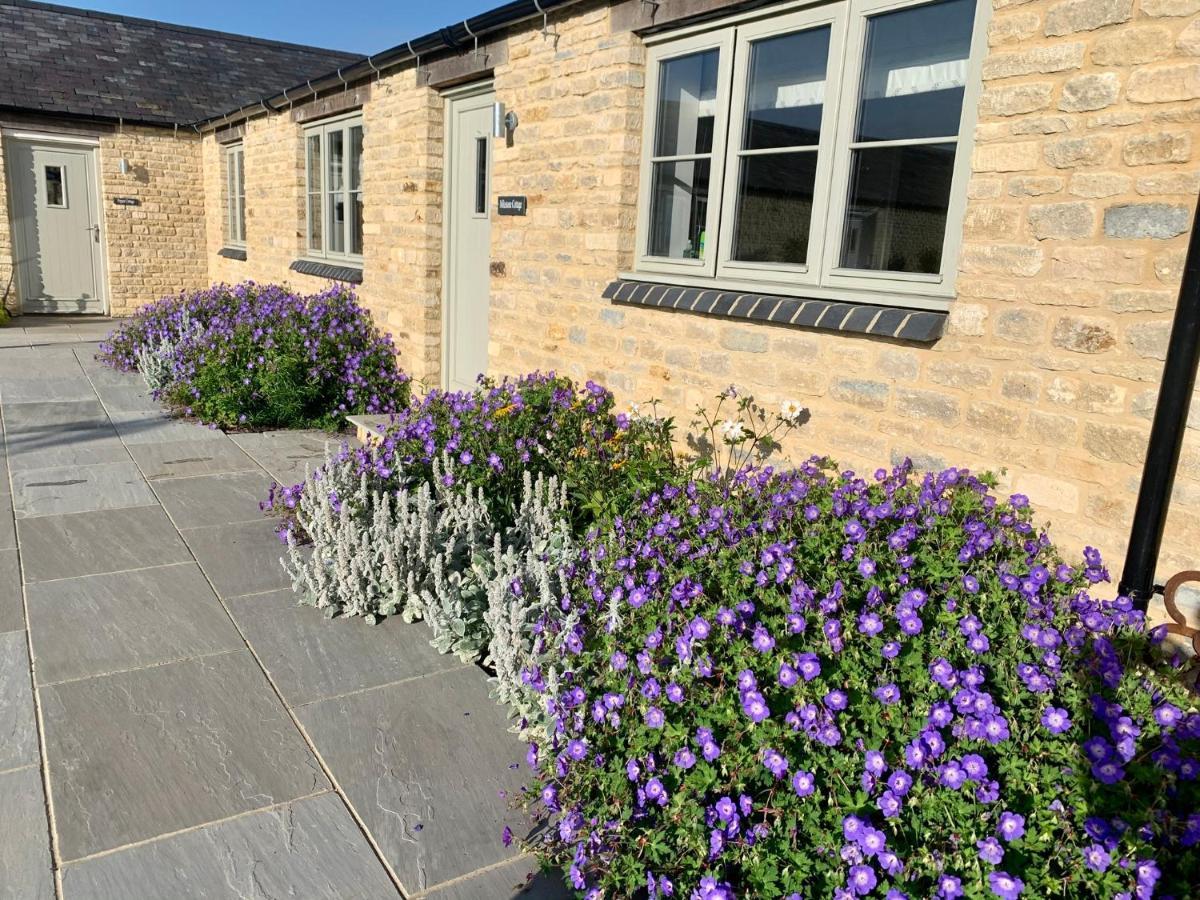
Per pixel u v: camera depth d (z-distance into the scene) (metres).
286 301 8.34
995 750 2.08
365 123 7.95
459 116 6.84
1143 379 2.94
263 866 2.39
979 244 3.36
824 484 3.64
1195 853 1.91
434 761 2.88
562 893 2.36
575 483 4.48
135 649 3.51
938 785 2.00
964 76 3.50
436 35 6.34
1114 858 1.83
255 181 11.15
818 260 4.13
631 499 4.12
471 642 3.53
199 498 5.41
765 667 2.30
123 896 2.26
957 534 2.87
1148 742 2.07
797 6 4.07
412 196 7.30
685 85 4.80
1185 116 2.78
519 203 5.84
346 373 7.60
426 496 4.22
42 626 3.67
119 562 4.37
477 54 6.18
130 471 5.91
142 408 7.66
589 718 2.49
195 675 3.34
